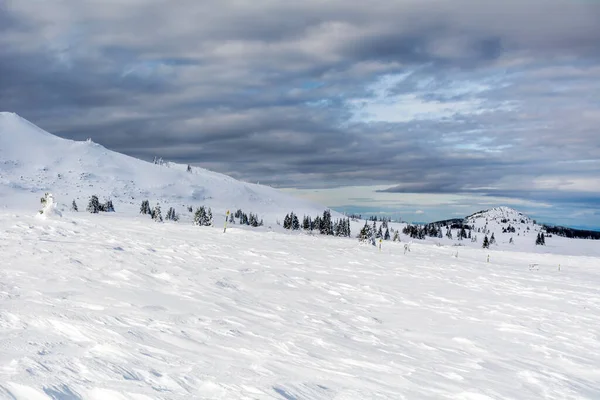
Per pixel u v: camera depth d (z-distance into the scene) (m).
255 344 6.43
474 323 9.82
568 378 6.50
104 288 9.33
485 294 14.32
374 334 8.14
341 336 7.64
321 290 12.47
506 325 9.75
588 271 28.20
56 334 5.76
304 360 5.90
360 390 4.92
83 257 13.34
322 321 8.72
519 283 18.00
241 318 8.10
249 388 4.40
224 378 4.62
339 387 4.93
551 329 9.71
